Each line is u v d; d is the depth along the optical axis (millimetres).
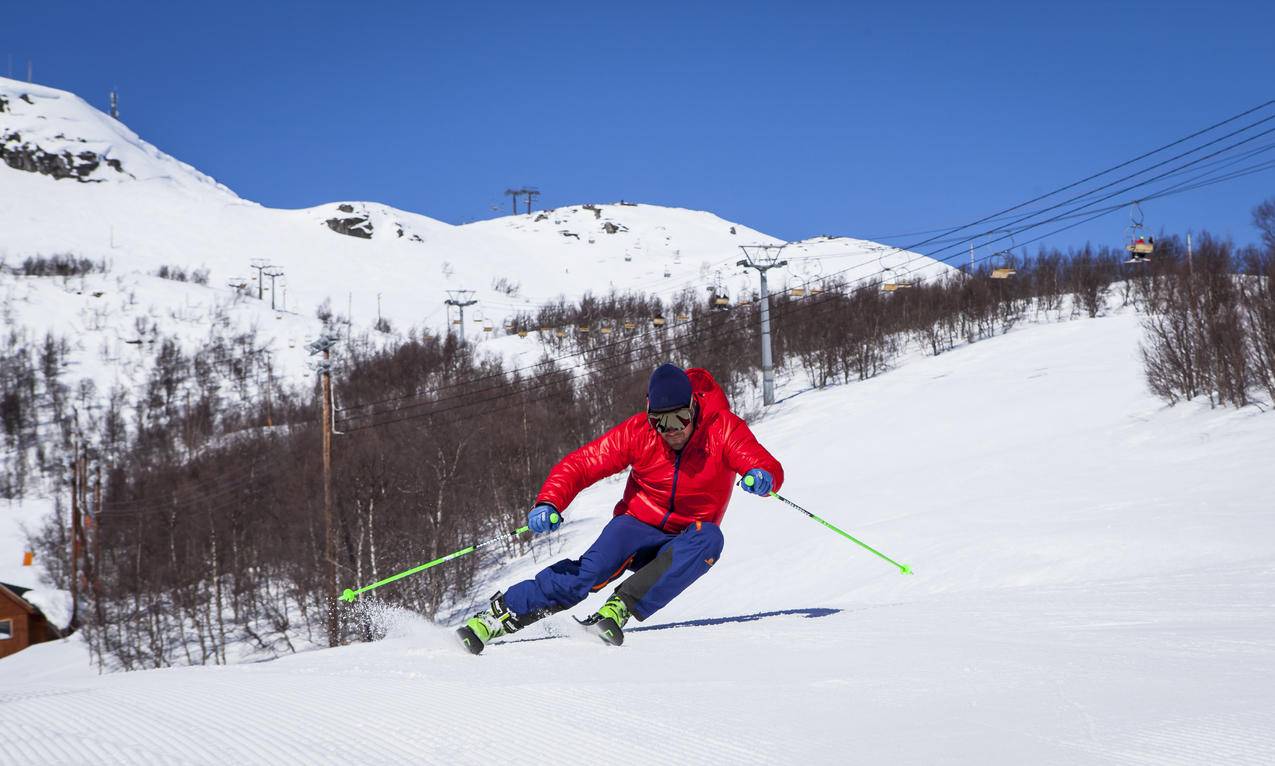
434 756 2578
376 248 186250
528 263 194875
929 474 28172
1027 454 28469
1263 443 23141
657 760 2498
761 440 42531
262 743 2732
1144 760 2371
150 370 96188
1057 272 67188
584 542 33000
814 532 21500
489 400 51312
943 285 65938
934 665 3877
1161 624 5113
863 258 147375
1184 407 30578
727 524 25484
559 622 5203
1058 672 3621
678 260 195875
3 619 45844
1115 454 26188
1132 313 56750
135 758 2578
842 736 2688
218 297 124125
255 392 90312
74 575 46406
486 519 38094
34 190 188875
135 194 196625
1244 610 5543
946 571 14602
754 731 2777
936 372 50062
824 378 55188
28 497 69625
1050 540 14695
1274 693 3111
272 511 39312
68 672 38594
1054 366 43938
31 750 2684
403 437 41281
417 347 82375
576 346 81250
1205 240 35844
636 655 4477
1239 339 28969
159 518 42156
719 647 4695
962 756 2428
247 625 37219
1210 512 15320
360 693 3504
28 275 127062
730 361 60125
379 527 34031
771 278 137500
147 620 38625
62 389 89312
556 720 2961
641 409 48906
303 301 143125
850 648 4469
